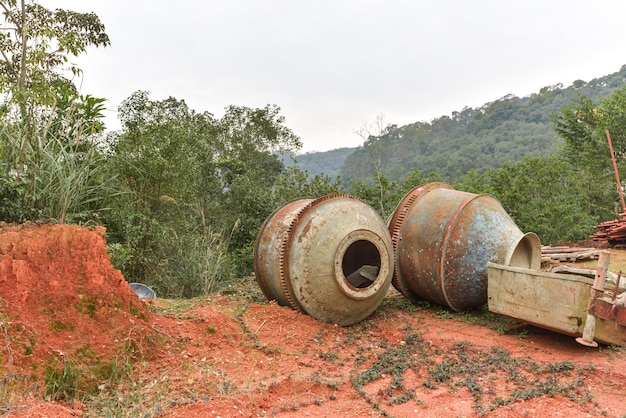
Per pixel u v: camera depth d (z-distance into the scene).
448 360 6.86
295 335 7.53
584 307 6.81
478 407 5.30
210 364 6.15
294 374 6.11
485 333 8.18
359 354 7.14
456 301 9.21
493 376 6.25
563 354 6.99
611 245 17.23
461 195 9.62
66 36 9.16
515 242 8.86
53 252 6.09
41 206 7.98
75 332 5.56
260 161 29.31
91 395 5.00
